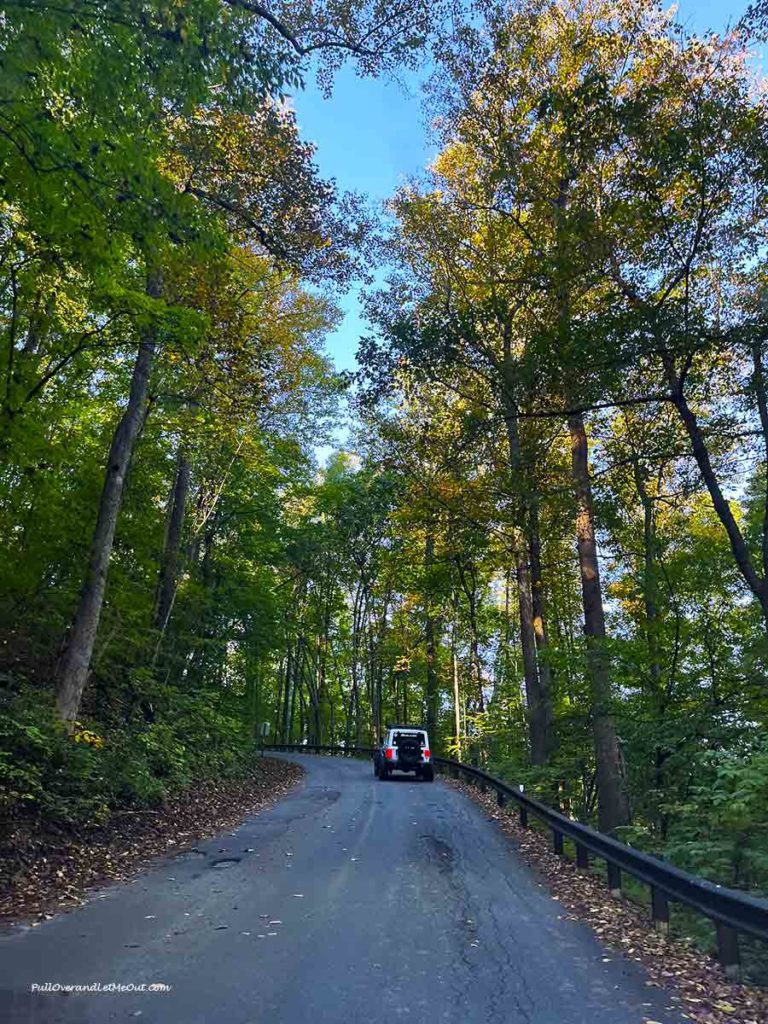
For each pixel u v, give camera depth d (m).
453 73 13.11
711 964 5.78
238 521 32.28
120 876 8.44
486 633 38.66
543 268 11.98
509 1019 4.51
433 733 37.16
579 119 10.60
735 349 12.12
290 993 4.82
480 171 16.48
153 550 18.19
